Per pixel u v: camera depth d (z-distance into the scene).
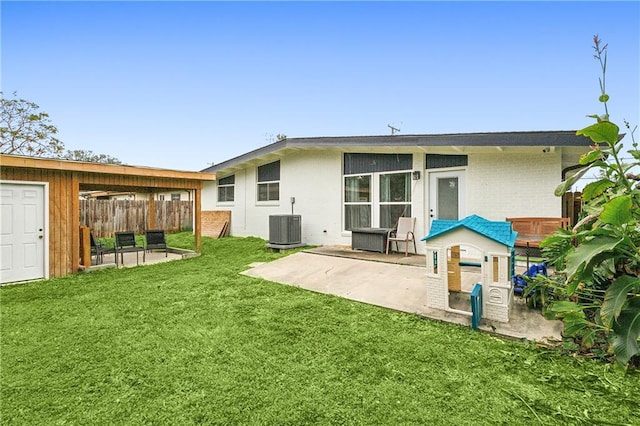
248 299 4.75
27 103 15.98
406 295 4.59
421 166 7.63
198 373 2.70
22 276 6.18
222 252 9.28
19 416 2.17
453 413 2.12
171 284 5.72
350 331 3.51
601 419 2.02
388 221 8.29
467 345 3.08
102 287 5.59
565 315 2.69
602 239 2.33
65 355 3.05
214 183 13.45
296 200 10.25
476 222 3.92
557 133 5.57
